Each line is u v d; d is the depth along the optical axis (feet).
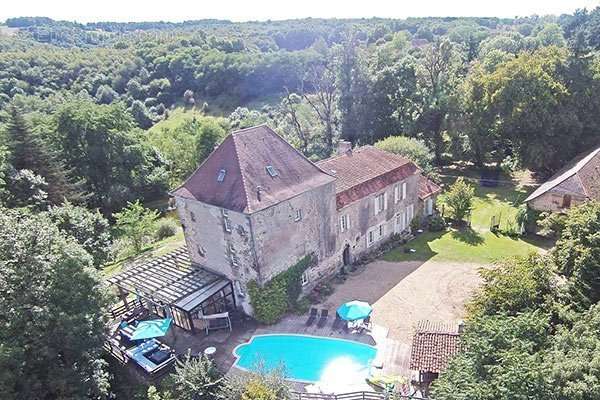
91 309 78.74
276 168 103.30
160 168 221.25
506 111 179.73
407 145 172.14
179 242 152.46
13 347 66.28
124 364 90.89
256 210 92.48
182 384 74.28
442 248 133.08
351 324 98.32
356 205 121.49
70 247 80.48
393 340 92.94
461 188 148.56
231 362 89.25
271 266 100.07
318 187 106.11
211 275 107.65
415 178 142.92
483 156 201.05
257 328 99.86
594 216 77.87
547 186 144.25
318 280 114.62
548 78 170.19
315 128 223.71
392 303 105.70
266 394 68.23
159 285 104.58
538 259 77.05
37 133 166.61
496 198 174.09
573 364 49.67
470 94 193.98
